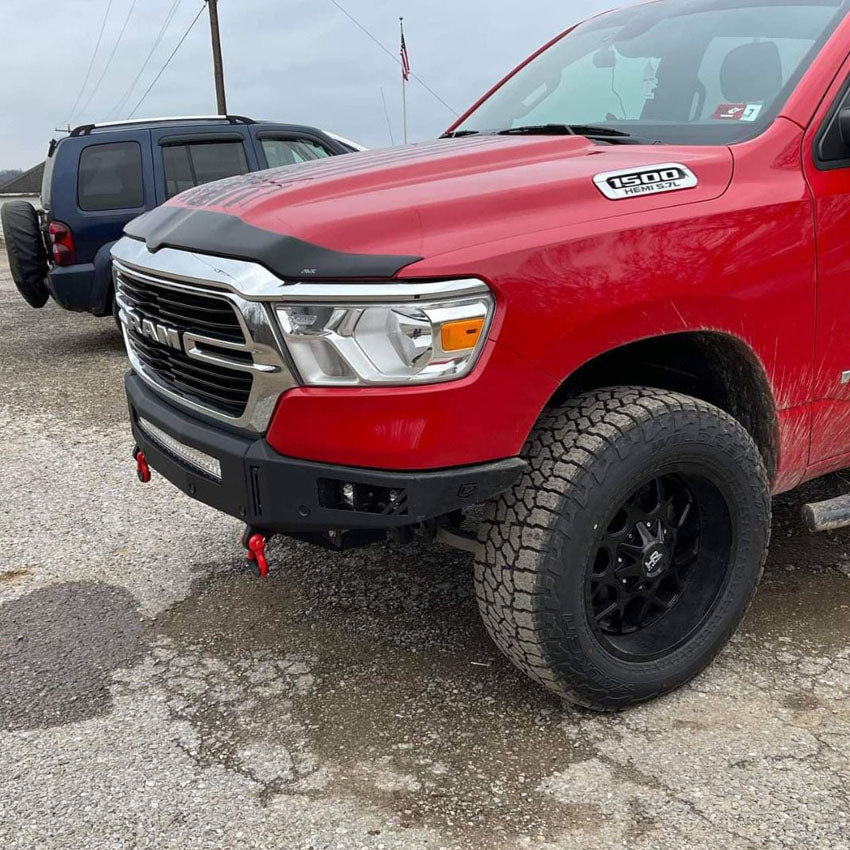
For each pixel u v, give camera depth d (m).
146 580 3.46
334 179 2.49
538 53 3.98
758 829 2.09
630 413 2.28
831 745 2.38
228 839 2.11
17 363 7.59
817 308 2.60
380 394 2.08
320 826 2.14
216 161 7.63
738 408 2.71
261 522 2.32
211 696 2.69
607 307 2.20
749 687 2.65
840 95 2.71
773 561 3.42
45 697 2.71
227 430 2.41
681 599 2.63
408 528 2.49
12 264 7.61
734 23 3.11
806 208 2.54
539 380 2.17
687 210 2.36
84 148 7.15
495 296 2.10
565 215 2.25
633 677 2.46
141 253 2.68
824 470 3.01
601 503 2.25
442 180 2.44
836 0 2.91
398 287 2.04
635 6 3.72
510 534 2.27
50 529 3.96
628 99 3.14
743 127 2.69
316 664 2.85
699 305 2.34
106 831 2.15
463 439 2.11
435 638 2.98
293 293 2.09
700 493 2.54
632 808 2.17
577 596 2.29
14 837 2.13
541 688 2.68
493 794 2.23
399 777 2.30
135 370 3.02
